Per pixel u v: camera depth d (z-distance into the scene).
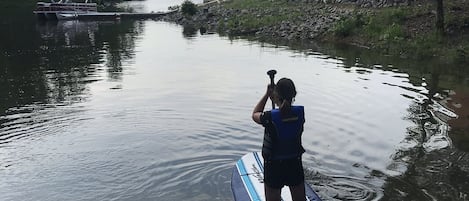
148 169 4.75
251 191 4.12
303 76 9.28
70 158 5.09
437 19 12.59
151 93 8.08
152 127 6.14
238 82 8.84
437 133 5.80
